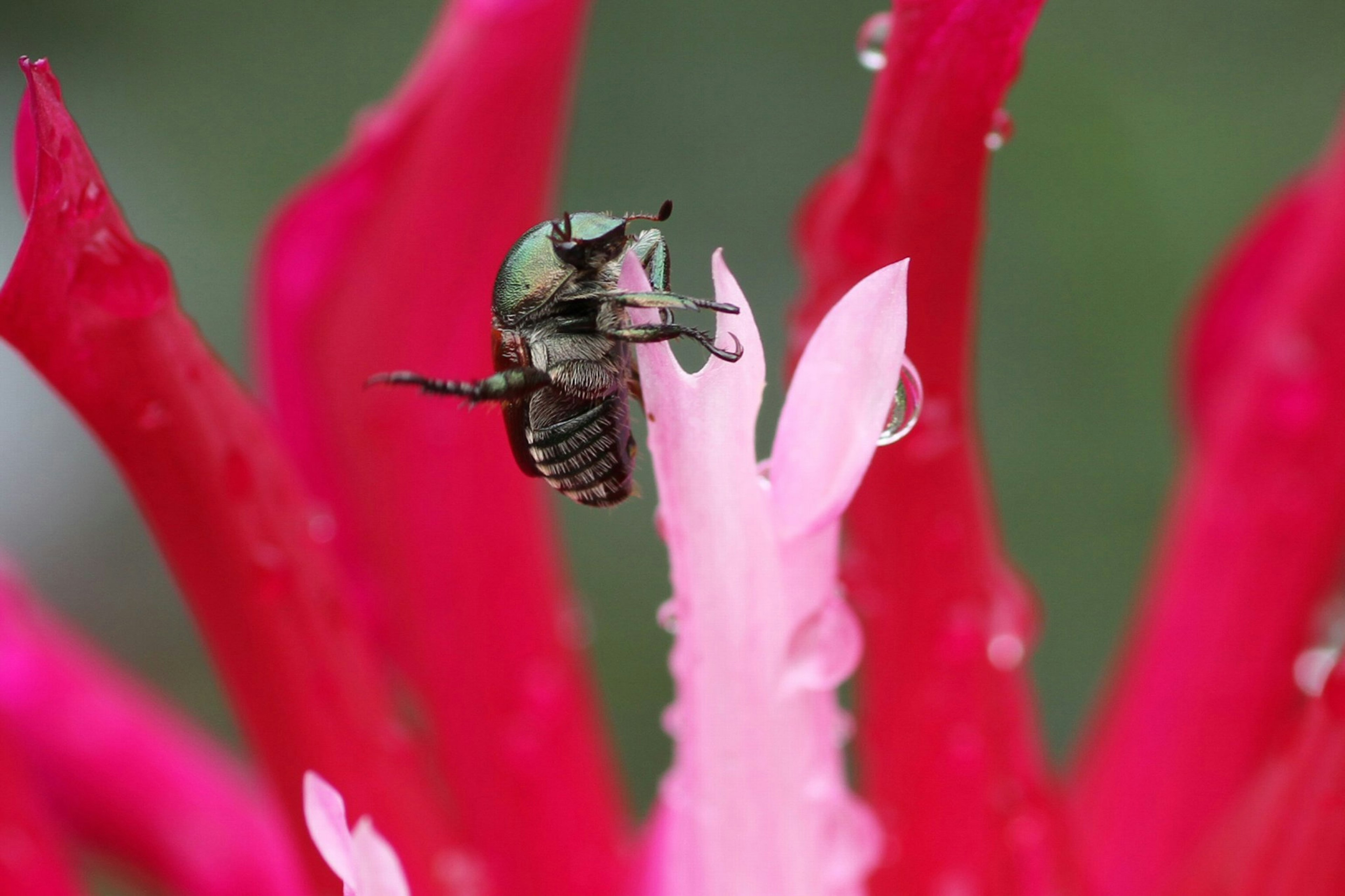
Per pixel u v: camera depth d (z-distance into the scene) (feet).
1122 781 0.91
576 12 0.89
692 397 0.83
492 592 0.90
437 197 0.89
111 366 0.84
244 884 0.92
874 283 0.82
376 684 0.87
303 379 0.89
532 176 0.89
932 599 0.87
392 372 0.89
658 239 0.87
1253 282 0.90
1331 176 0.89
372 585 0.90
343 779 0.87
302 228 0.89
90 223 0.83
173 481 0.85
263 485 0.86
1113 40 1.11
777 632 0.84
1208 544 0.90
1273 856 0.86
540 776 0.90
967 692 0.87
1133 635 0.94
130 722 0.93
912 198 0.85
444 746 0.90
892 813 0.88
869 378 0.83
